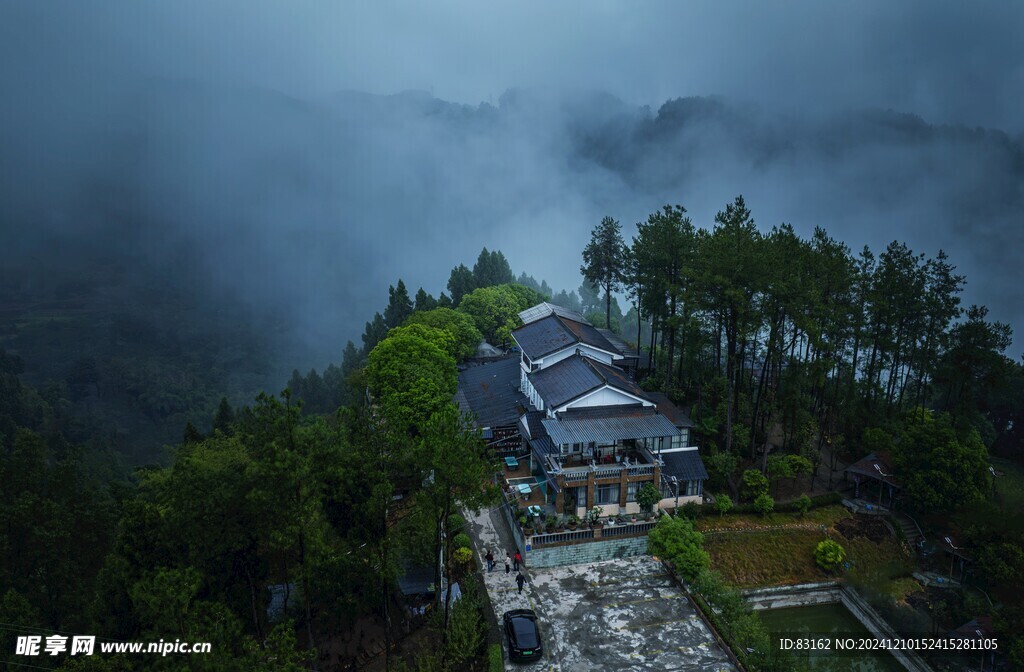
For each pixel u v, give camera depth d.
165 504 39.69
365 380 81.00
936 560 52.81
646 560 50.19
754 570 51.06
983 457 56.91
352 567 39.09
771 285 55.47
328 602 40.28
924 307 63.56
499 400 74.44
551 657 39.19
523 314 96.44
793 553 52.72
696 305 59.47
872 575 50.97
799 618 49.09
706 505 55.50
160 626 28.09
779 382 70.06
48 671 32.38
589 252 93.94
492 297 110.06
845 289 62.03
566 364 67.44
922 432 56.47
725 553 51.91
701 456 62.47
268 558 38.88
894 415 68.38
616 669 38.34
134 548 37.22
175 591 28.39
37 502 43.59
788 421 67.94
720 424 65.69
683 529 48.00
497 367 86.12
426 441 38.34
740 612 41.28
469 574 46.75
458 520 50.66
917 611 47.00
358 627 42.88
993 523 48.66
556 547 48.91
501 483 57.59
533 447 59.44
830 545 51.78
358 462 39.00
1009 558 46.22
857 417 66.25
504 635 40.69
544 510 54.12
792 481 61.94
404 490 54.62
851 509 57.88
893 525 56.06
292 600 43.00
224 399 92.50
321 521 38.03
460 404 75.50
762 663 37.16
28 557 42.00
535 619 40.59
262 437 36.16
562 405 57.91
